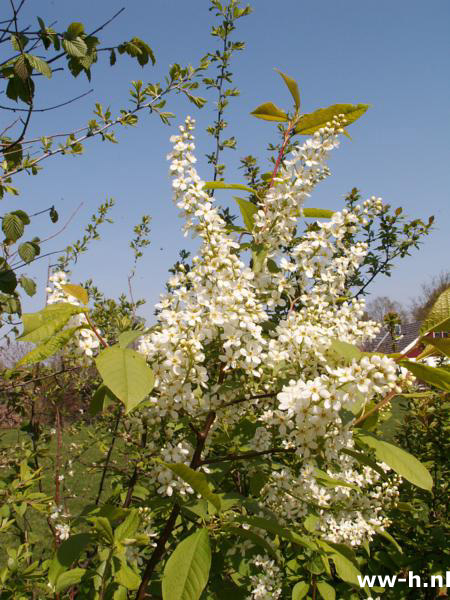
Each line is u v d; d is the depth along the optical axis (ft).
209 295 8.21
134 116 12.84
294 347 8.22
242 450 10.38
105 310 15.92
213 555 10.08
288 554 12.48
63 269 17.12
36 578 10.03
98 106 12.60
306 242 9.46
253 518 7.39
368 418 8.77
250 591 10.03
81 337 7.59
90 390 15.31
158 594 8.55
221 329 8.55
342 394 6.72
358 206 9.61
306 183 9.22
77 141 11.79
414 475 6.95
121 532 7.25
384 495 12.21
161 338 7.52
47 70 9.45
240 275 8.43
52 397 14.78
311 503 9.60
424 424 16.65
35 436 14.39
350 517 11.17
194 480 6.29
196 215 8.48
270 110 10.44
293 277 9.84
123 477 14.15
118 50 11.51
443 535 14.49
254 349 8.11
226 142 15.64
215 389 8.07
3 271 9.78
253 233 9.55
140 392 5.61
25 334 6.20
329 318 9.31
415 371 6.70
